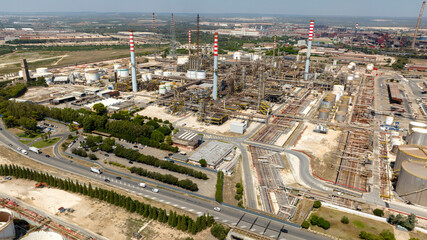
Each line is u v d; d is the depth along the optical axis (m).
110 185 156.00
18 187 152.38
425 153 159.88
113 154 191.38
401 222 124.62
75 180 159.88
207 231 122.12
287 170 176.38
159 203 141.00
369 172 173.50
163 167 171.38
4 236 112.81
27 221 128.12
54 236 110.56
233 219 130.00
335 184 161.00
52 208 135.12
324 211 137.25
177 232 121.06
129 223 126.19
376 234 120.94
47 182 155.50
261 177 166.62
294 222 127.94
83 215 130.75
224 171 171.88
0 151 193.75
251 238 116.12
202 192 151.00
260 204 142.25
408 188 144.38
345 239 118.25
